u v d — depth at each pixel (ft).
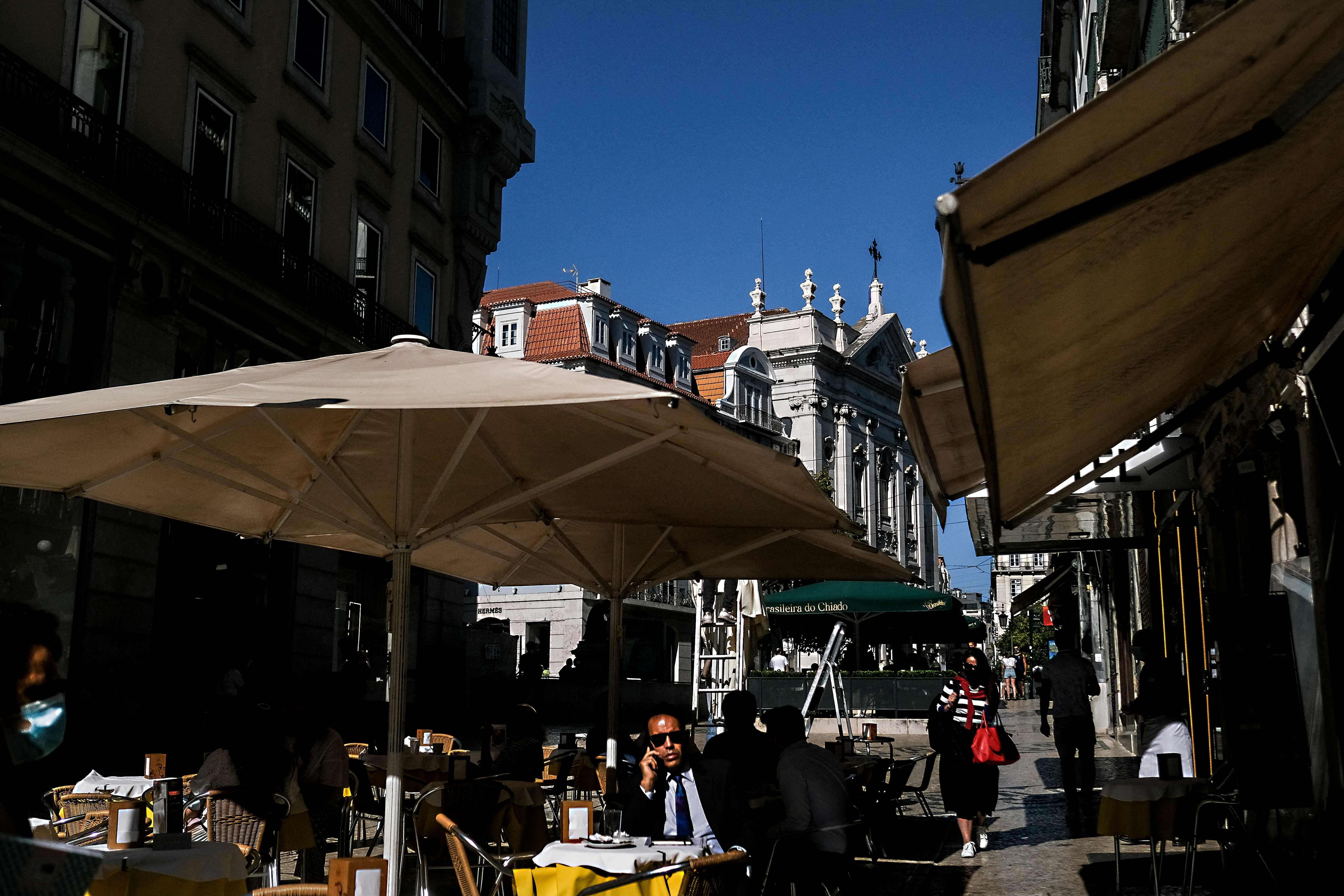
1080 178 8.17
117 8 51.88
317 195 68.59
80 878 4.86
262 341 62.03
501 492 21.24
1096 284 10.18
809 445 223.71
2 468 19.95
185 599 55.88
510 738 27.66
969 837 27.84
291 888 13.28
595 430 20.88
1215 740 29.73
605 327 174.09
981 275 8.59
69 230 47.42
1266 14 7.23
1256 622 23.73
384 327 74.18
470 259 89.20
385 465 22.86
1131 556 56.90
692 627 183.52
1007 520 18.26
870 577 32.35
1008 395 11.88
